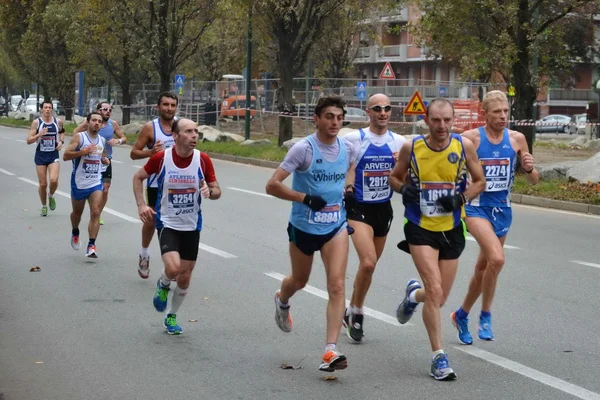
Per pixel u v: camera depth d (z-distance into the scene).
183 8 59.16
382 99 11.77
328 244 10.44
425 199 10.39
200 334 12.30
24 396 9.62
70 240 20.19
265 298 14.58
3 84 119.06
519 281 16.16
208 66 86.44
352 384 10.05
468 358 11.13
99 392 9.77
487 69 36.22
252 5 47.19
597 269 17.41
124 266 17.23
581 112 104.31
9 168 38.88
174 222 11.98
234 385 10.02
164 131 15.82
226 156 46.69
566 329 12.68
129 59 72.25
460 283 15.88
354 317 11.80
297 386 9.98
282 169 10.30
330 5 49.06
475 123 56.31
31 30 83.69
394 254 18.77
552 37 35.41
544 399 9.56
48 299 14.42
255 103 67.81
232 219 23.61
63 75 85.81
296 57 50.41
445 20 34.91
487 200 11.69
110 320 13.06
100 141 18.00
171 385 10.02
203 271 16.78
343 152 10.52
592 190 28.73
